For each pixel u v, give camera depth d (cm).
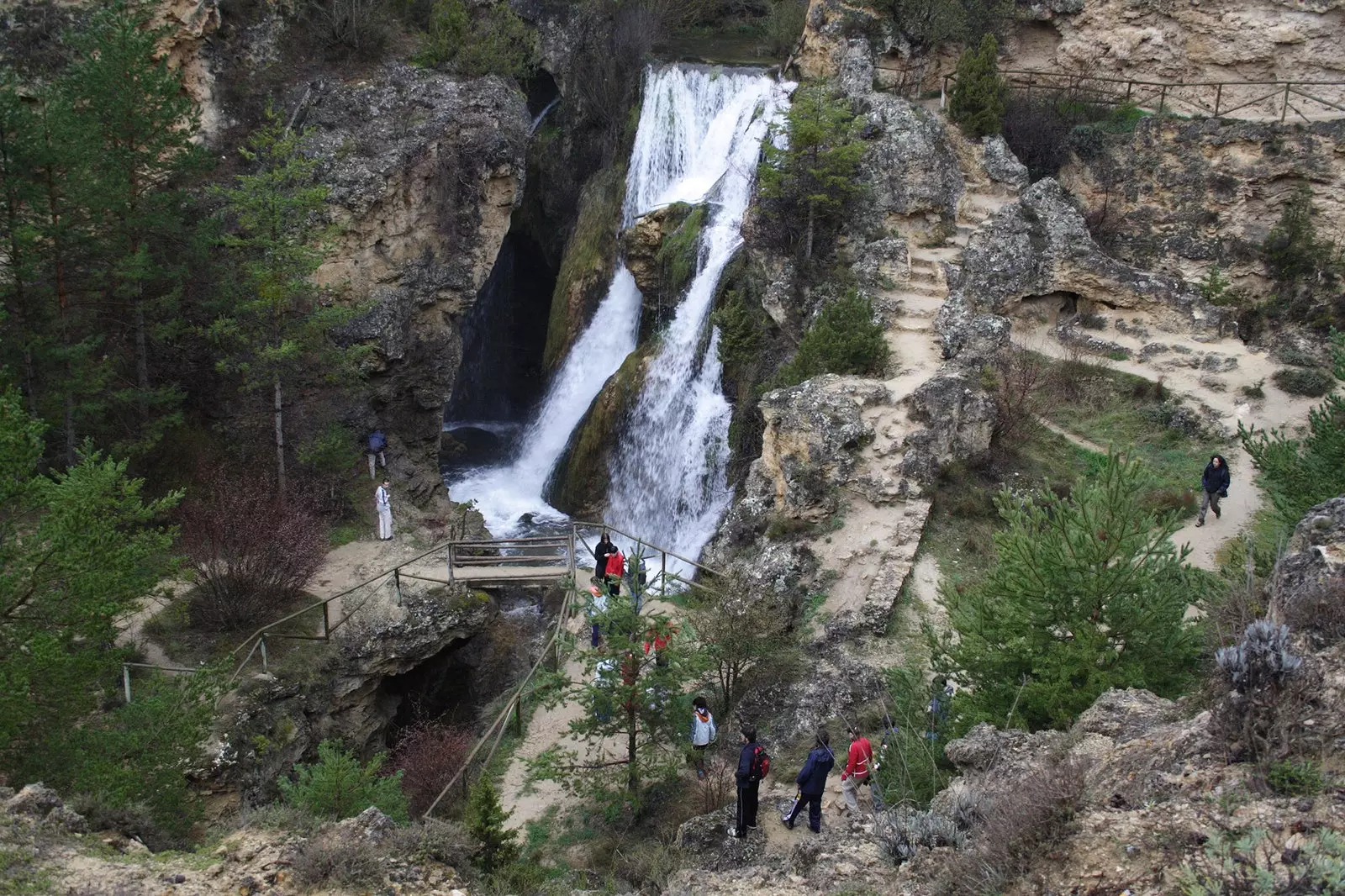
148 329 2381
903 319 2480
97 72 2170
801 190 2617
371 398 2869
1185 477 2158
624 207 3344
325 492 2545
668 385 2822
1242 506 2061
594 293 3325
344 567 2347
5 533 1276
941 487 2075
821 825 1373
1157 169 2766
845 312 2303
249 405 2588
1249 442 1675
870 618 1805
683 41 3869
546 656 2073
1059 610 1240
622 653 1580
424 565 2378
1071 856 768
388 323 2852
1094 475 2169
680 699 1670
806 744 1616
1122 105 2931
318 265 2377
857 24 3038
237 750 1764
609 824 1579
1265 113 2762
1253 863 669
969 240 2642
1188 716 979
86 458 1368
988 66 2786
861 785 1397
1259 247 2675
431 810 1675
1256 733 805
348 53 3019
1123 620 1205
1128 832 762
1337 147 2556
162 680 1465
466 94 3000
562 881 1365
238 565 2022
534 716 1938
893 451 2081
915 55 3025
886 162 2695
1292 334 2547
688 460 2673
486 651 2253
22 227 2003
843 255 2645
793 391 2181
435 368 3055
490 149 2975
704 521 2561
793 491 2077
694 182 3216
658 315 3039
